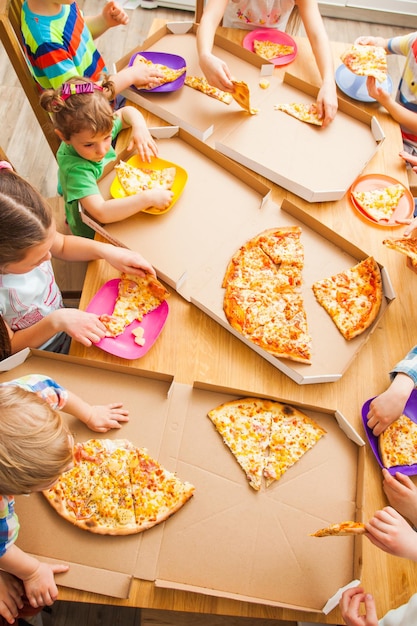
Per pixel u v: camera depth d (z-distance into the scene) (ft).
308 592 3.15
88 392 3.62
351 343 3.94
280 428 3.60
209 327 4.01
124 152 4.62
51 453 2.77
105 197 4.50
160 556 3.16
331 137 4.96
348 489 3.47
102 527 3.20
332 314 4.00
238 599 3.01
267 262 4.19
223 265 4.18
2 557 2.90
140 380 3.71
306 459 3.54
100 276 4.18
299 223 4.46
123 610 5.20
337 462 3.55
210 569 3.15
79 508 3.28
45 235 3.54
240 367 3.87
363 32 10.03
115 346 3.83
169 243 4.24
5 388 2.92
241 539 3.25
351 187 4.76
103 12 5.93
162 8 9.75
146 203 4.21
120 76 4.86
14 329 4.41
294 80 5.19
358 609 3.09
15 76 8.87
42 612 4.94
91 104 4.02
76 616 5.14
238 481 3.43
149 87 5.04
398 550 3.08
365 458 3.60
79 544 3.17
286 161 4.74
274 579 3.16
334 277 4.16
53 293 4.67
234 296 3.99
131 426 3.54
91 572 3.09
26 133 8.34
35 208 3.44
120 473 3.37
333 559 3.25
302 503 3.40
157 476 3.37
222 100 5.10
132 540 3.20
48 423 2.83
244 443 3.52
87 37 5.66
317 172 4.71
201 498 3.35
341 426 3.66
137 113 4.85
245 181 4.63
